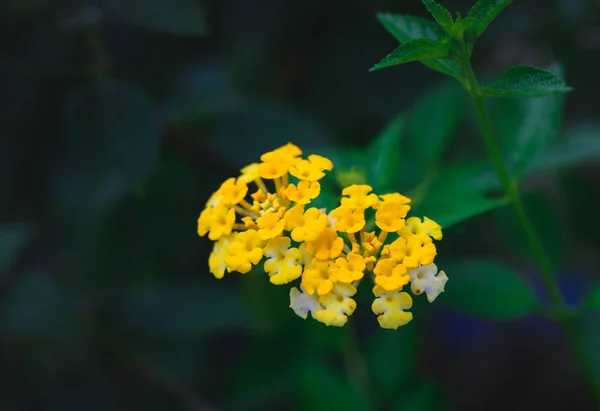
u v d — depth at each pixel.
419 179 0.39
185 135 0.41
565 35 0.44
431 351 0.49
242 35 0.42
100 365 0.41
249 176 0.33
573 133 0.42
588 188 0.45
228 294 0.40
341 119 0.43
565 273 0.49
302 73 0.44
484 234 0.44
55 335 0.40
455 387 0.48
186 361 0.41
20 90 0.40
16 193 0.40
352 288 0.31
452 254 0.43
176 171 0.41
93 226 0.40
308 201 0.31
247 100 0.41
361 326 0.44
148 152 0.39
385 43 0.43
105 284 0.41
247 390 0.40
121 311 0.40
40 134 0.40
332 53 0.43
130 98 0.38
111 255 0.41
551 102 0.36
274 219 0.32
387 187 0.36
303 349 0.40
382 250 0.31
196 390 0.42
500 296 0.38
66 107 0.38
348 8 0.42
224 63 0.42
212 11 0.42
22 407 0.41
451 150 0.44
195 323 0.40
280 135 0.40
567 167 0.44
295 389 0.40
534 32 0.44
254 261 0.31
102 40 0.40
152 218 0.41
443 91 0.39
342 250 0.31
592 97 0.45
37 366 0.41
